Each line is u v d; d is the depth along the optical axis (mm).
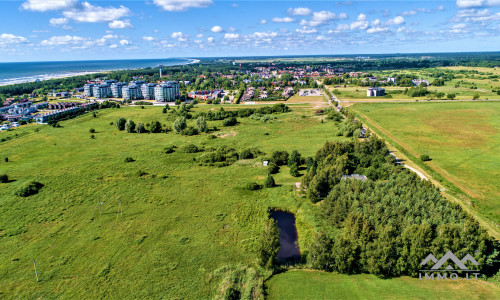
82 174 106125
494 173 101562
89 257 63094
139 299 52344
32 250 65062
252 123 189375
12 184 97250
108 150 135000
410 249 57156
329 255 59281
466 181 96375
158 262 61719
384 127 167125
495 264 57750
